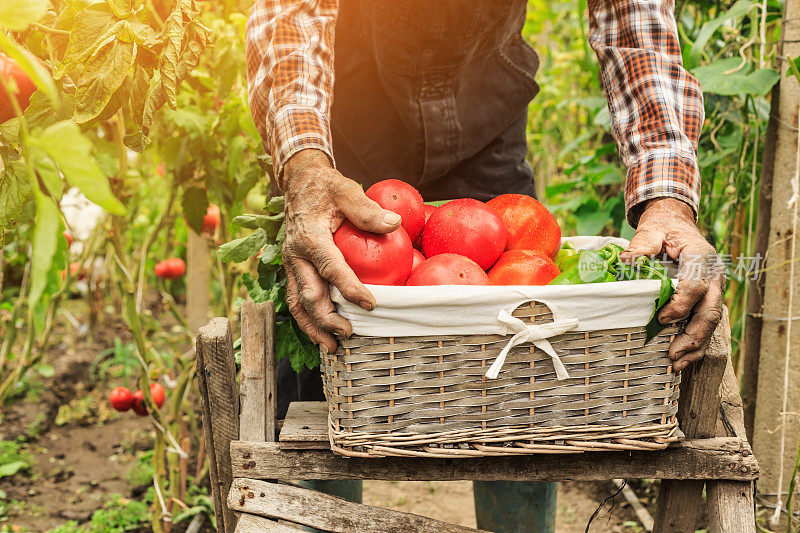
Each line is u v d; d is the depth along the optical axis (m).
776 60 1.83
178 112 2.15
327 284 0.96
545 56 4.24
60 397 3.17
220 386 1.13
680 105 1.14
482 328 0.95
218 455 1.16
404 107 1.52
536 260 1.08
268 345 1.15
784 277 1.88
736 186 2.02
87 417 3.04
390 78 1.49
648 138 1.12
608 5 1.22
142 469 2.57
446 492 2.44
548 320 0.95
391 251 0.99
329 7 1.23
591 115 3.00
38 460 2.70
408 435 0.98
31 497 2.44
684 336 0.98
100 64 1.01
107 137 2.14
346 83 1.54
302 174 1.01
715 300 0.97
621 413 1.00
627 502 2.29
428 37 1.43
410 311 0.93
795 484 1.91
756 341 1.97
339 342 0.96
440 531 1.06
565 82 3.72
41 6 0.63
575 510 2.27
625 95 1.17
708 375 1.08
